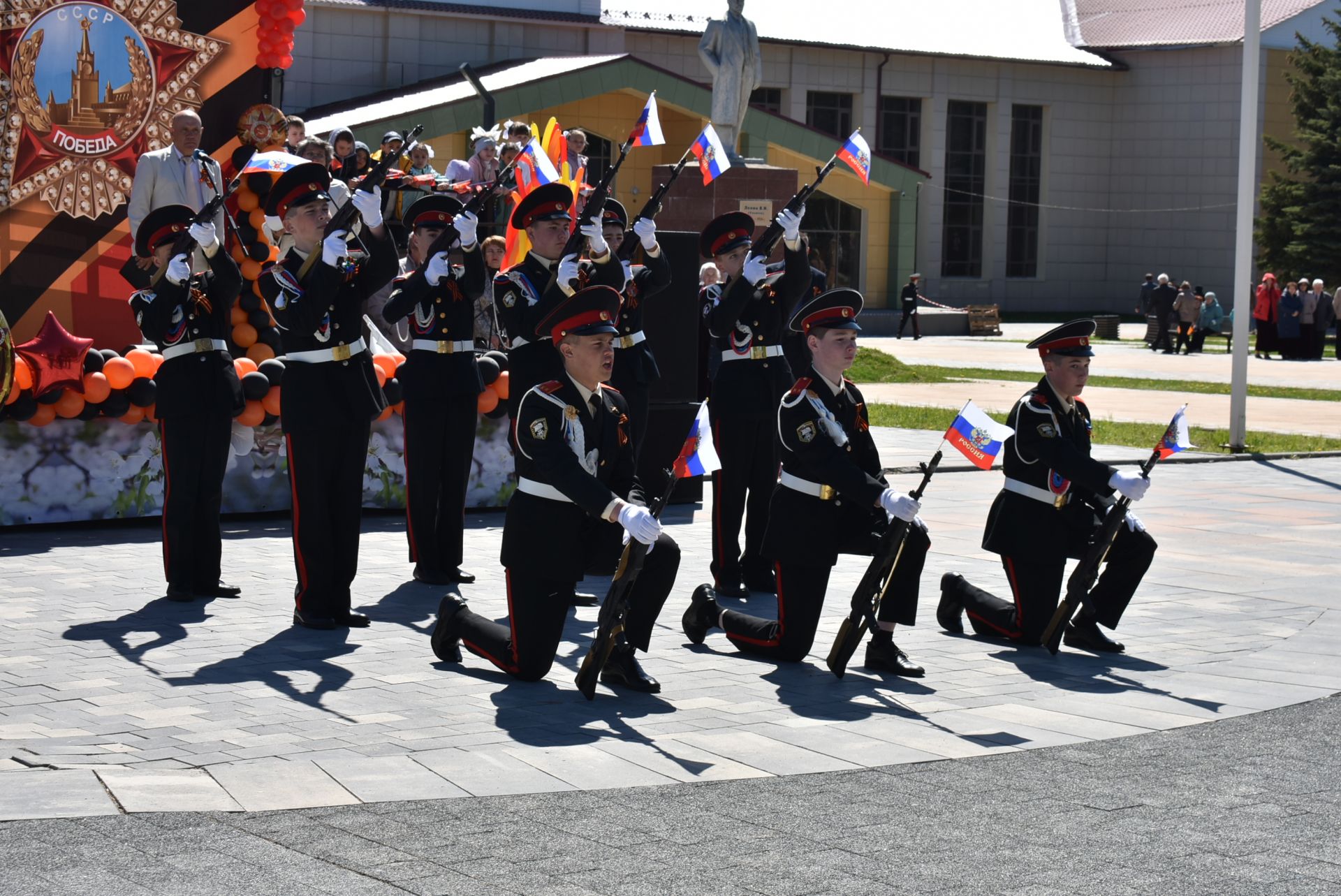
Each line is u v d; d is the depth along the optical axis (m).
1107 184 61.81
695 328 13.75
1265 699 7.66
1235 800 6.07
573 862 5.27
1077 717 7.28
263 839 5.42
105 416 11.78
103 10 13.42
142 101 13.70
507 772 6.23
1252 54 19.50
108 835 5.42
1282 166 59.16
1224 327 52.41
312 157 14.26
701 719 7.12
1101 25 61.88
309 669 7.89
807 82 54.50
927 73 57.03
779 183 30.45
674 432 13.71
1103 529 8.43
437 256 10.27
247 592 9.88
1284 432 21.97
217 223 12.14
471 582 10.45
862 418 8.20
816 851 5.41
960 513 13.95
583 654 8.47
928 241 57.94
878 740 6.84
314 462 8.86
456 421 10.34
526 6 43.59
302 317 8.75
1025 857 5.39
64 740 6.51
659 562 7.62
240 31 14.12
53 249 13.41
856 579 10.73
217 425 9.57
